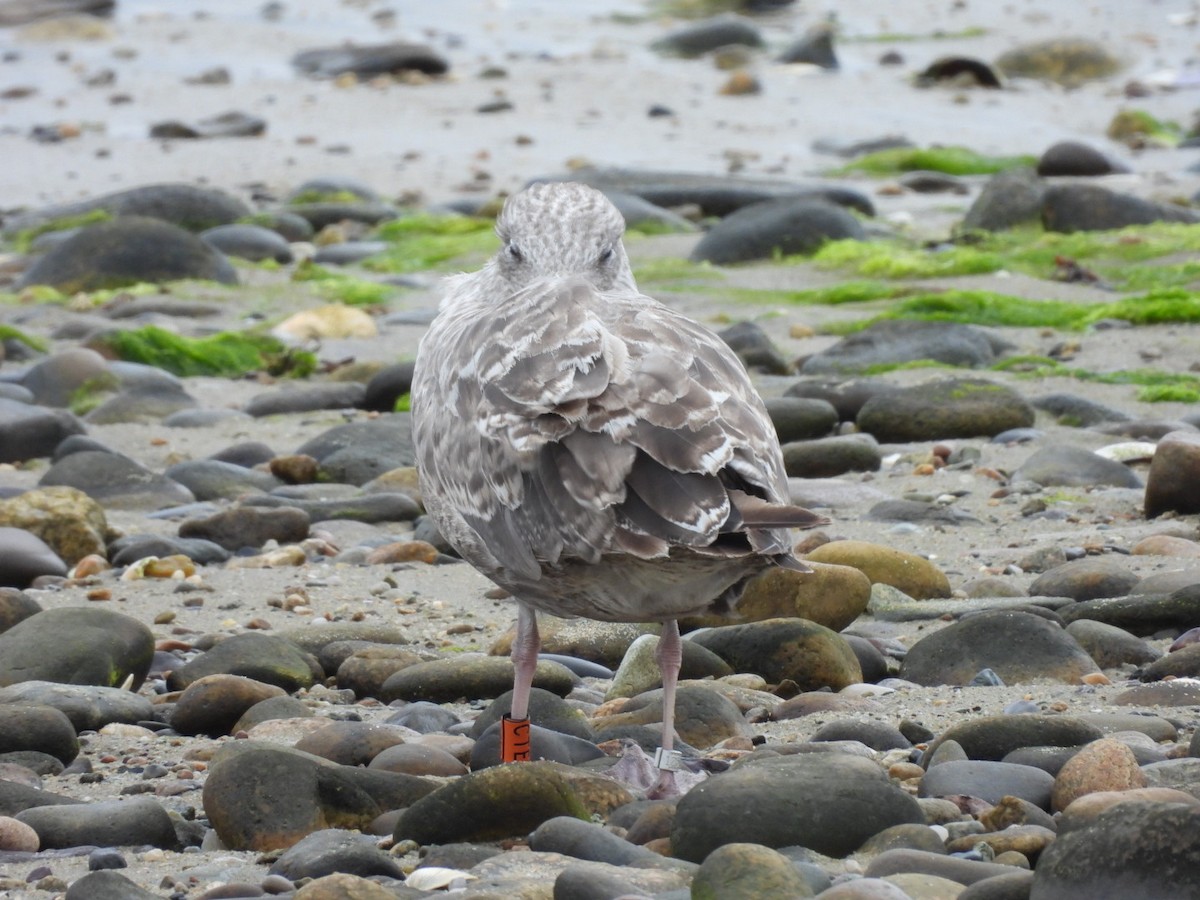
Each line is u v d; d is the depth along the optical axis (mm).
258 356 20438
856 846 6988
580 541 7133
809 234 25031
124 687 10195
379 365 19641
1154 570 11578
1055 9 50719
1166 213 25766
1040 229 25859
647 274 24047
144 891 6664
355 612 11789
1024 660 9844
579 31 48219
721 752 8570
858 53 45000
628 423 7078
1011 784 7551
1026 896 6191
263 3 51625
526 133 35531
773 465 7363
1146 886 5879
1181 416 16156
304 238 27984
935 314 20562
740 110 37906
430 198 30531
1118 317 20219
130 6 50344
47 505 13281
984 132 36000
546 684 9883
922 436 15812
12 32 46375
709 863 6273
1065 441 15375
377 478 15141
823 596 10875
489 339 7848
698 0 52094
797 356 19422
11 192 31250
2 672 9945
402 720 9375
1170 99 38844
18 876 7109
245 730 9320
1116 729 8406
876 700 9406
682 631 10969
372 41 46094
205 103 38500
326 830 7344
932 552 12570
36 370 18859
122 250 24156
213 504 14734
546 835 7043
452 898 6367
